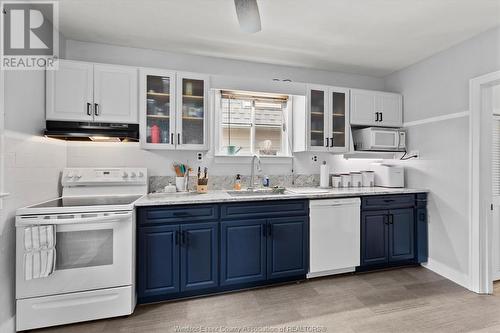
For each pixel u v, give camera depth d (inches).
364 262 106.1
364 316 77.9
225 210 89.9
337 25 90.0
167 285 83.8
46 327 71.4
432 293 92.5
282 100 126.4
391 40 100.6
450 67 105.6
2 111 63.6
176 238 84.7
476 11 81.0
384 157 131.5
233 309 81.4
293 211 97.7
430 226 113.6
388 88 138.6
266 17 85.0
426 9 80.3
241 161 118.8
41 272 67.6
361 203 106.6
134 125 95.0
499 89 105.6
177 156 110.9
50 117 85.8
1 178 63.6
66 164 98.8
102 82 91.6
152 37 99.1
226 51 110.8
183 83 101.2
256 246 92.7
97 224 73.5
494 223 104.1
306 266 98.7
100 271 73.9
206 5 78.7
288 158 125.4
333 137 120.3
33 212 69.5
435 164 111.3
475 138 95.2
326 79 132.6
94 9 80.9
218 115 118.2
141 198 89.7
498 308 82.8
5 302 65.4
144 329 71.6
